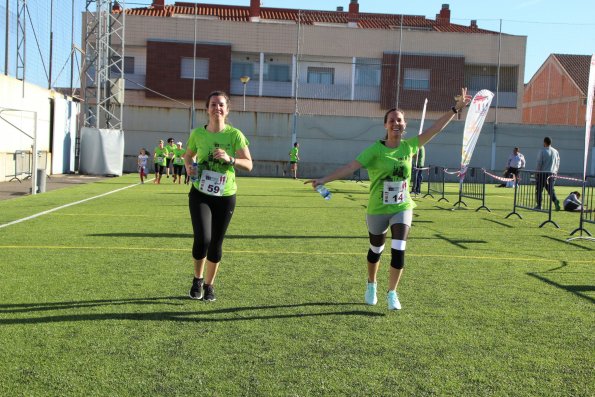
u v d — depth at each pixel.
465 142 16.97
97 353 4.45
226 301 6.03
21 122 24.06
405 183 5.90
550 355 4.62
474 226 13.11
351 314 5.65
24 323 5.12
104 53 32.69
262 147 34.72
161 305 5.80
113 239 9.73
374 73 40.19
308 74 40.84
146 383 3.92
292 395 3.79
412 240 10.62
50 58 27.28
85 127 30.28
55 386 3.85
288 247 9.45
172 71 40.28
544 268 8.22
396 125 5.86
